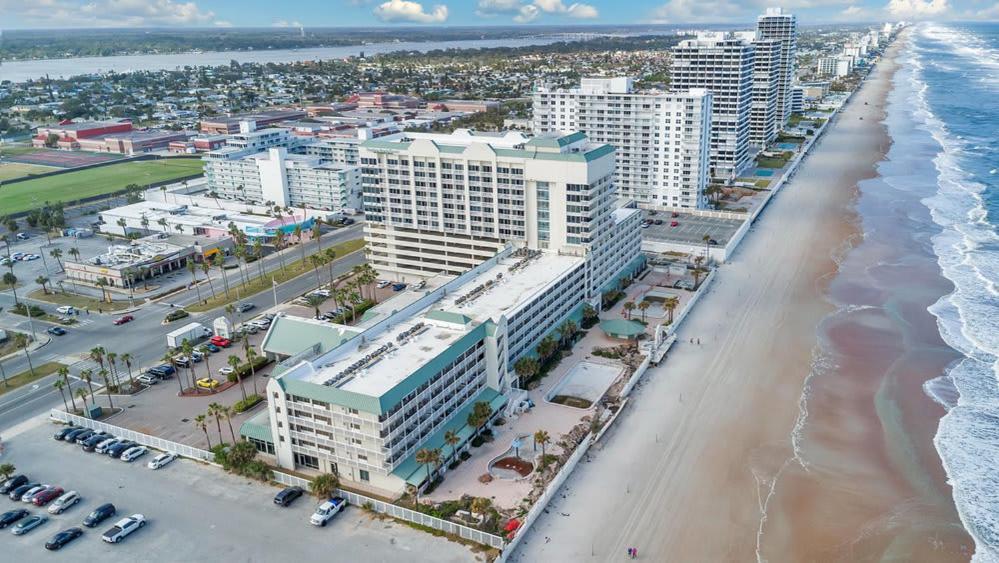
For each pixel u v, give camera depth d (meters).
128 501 117.56
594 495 115.88
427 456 114.81
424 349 131.75
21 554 105.50
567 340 169.38
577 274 177.75
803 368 157.75
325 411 117.94
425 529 107.81
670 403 144.12
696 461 124.62
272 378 122.00
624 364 159.88
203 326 187.25
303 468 125.62
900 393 146.75
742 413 140.00
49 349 179.38
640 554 102.50
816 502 113.75
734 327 179.50
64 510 115.62
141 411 147.00
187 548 105.56
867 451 127.38
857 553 102.75
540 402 144.75
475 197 192.62
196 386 155.25
